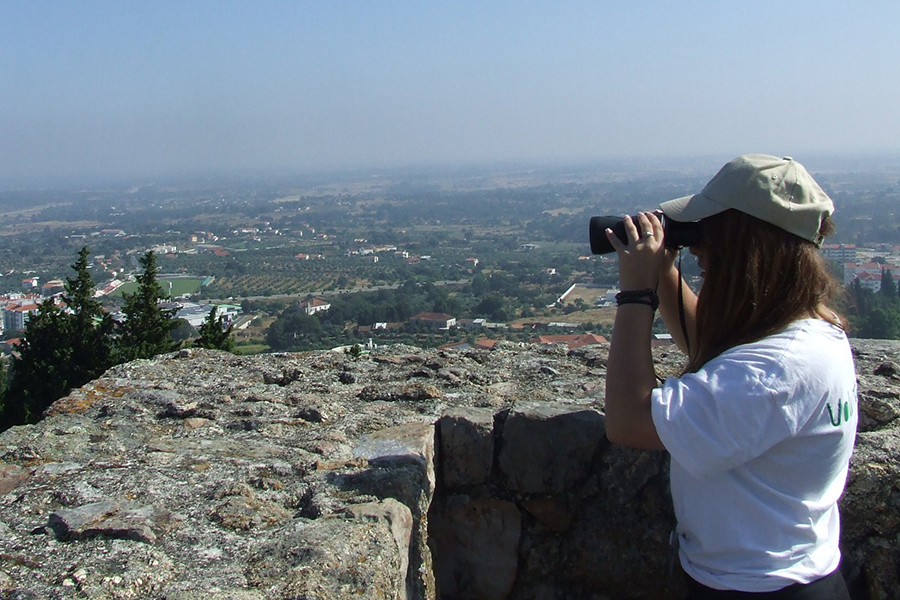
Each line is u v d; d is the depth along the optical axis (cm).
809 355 171
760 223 181
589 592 291
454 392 330
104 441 280
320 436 274
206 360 396
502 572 293
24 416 1062
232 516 212
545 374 359
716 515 177
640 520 285
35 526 208
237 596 172
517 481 289
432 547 296
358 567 188
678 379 181
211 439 277
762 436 169
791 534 174
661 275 241
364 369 373
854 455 270
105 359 1147
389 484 234
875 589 265
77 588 177
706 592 181
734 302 184
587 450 286
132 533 200
